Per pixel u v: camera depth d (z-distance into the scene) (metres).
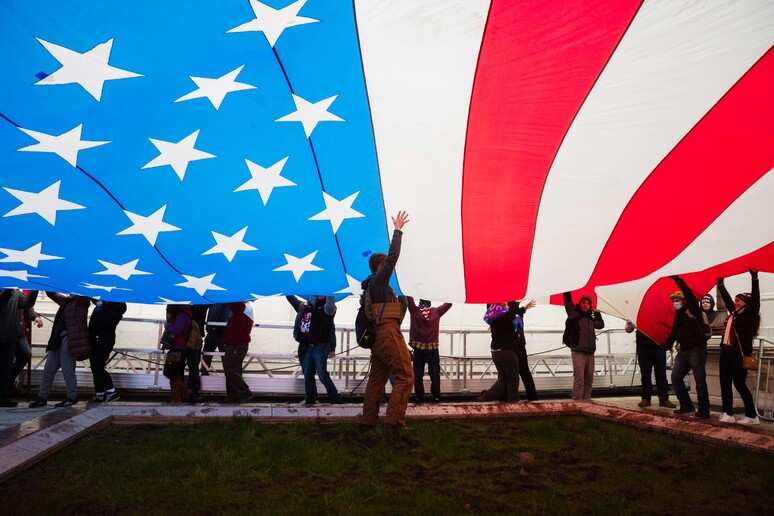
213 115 5.18
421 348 10.52
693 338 8.98
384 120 5.45
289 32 4.59
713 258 6.85
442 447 6.34
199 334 9.51
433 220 6.50
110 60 4.60
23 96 4.79
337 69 4.95
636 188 6.05
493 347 9.87
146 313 13.53
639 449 6.47
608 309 10.43
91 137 5.17
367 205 6.30
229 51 4.66
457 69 5.00
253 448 5.89
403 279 7.39
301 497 4.59
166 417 7.22
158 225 6.10
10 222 5.88
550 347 15.48
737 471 5.56
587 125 5.45
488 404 9.03
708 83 5.09
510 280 7.32
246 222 6.24
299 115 5.28
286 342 14.22
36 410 8.46
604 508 4.48
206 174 5.66
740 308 8.52
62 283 6.83
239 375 9.57
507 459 6.04
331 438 6.51
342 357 11.43
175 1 4.24
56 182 5.54
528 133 5.54
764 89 5.12
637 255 6.86
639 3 4.51
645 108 5.33
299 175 5.82
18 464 5.00
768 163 5.72
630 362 14.01
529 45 4.79
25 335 9.59
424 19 4.59
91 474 4.99
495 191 6.11
